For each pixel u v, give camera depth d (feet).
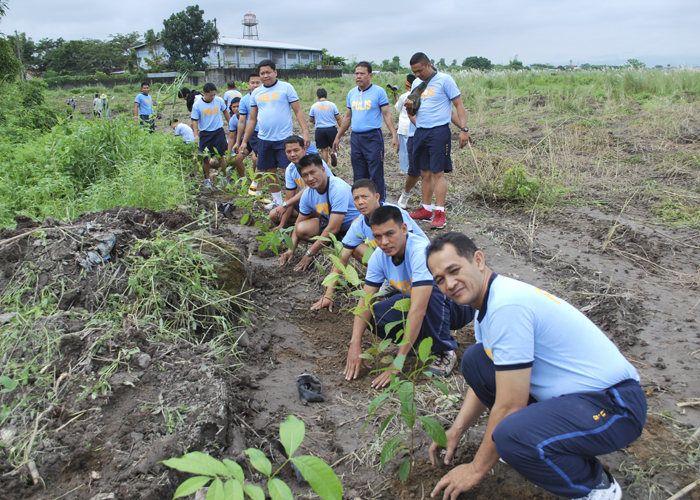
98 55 234.58
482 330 6.73
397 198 23.26
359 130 20.20
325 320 12.89
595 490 6.40
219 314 11.38
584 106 44.45
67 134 23.49
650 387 9.77
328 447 8.39
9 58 57.52
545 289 14.19
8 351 8.87
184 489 4.95
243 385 9.80
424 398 9.52
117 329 9.33
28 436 7.43
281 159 20.92
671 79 52.06
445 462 7.63
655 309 12.81
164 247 11.32
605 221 19.19
